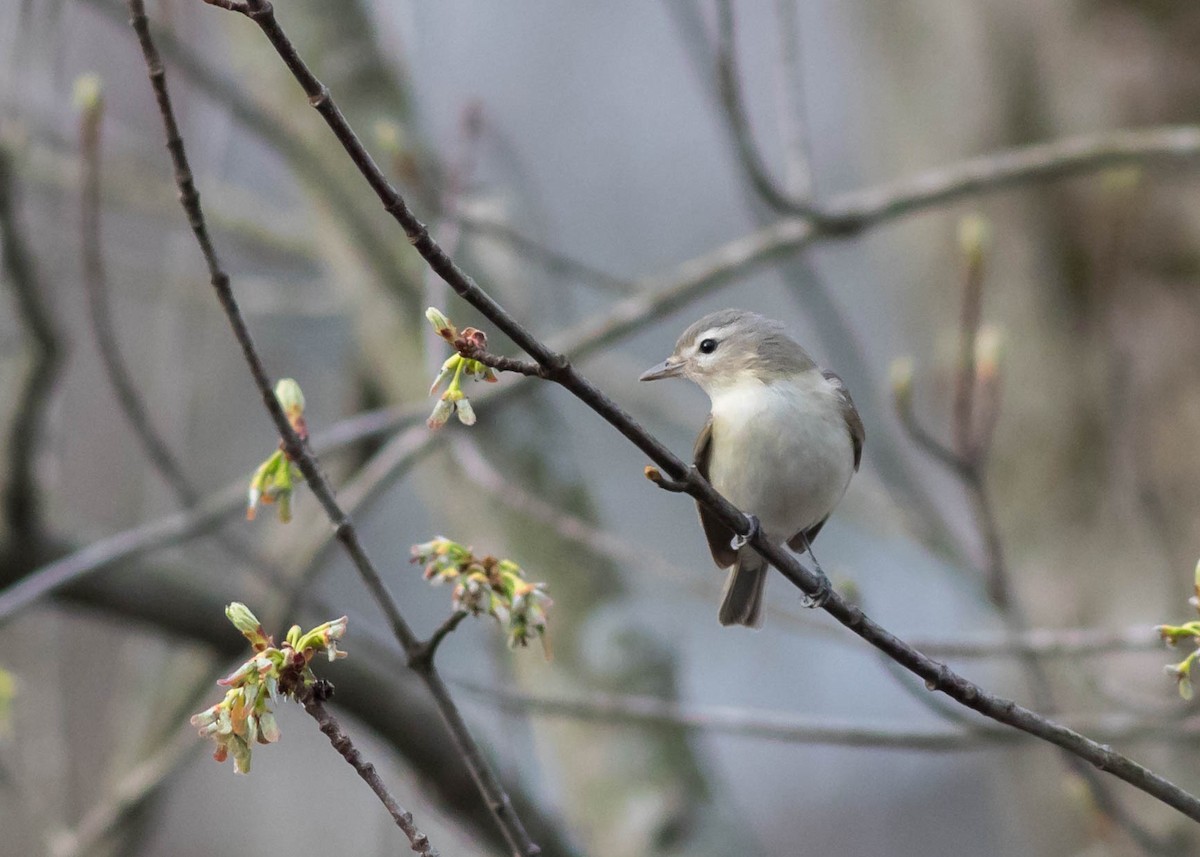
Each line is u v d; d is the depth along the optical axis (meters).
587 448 17.27
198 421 13.31
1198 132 10.63
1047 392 12.88
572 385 5.23
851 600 8.76
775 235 10.91
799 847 17.95
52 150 12.20
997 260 13.22
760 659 17.34
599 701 9.19
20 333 9.53
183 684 11.10
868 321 19.06
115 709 12.89
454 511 12.47
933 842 18.02
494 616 5.46
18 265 9.20
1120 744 10.15
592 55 20.72
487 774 6.18
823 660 17.69
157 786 10.52
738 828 11.26
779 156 20.30
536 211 12.30
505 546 12.01
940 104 13.60
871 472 13.36
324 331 15.79
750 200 11.00
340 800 14.26
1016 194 13.12
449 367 5.02
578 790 11.41
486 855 10.08
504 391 10.60
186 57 10.49
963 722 8.82
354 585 17.53
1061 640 9.07
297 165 11.33
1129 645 9.03
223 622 10.39
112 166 13.13
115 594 10.11
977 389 13.22
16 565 10.01
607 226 20.02
